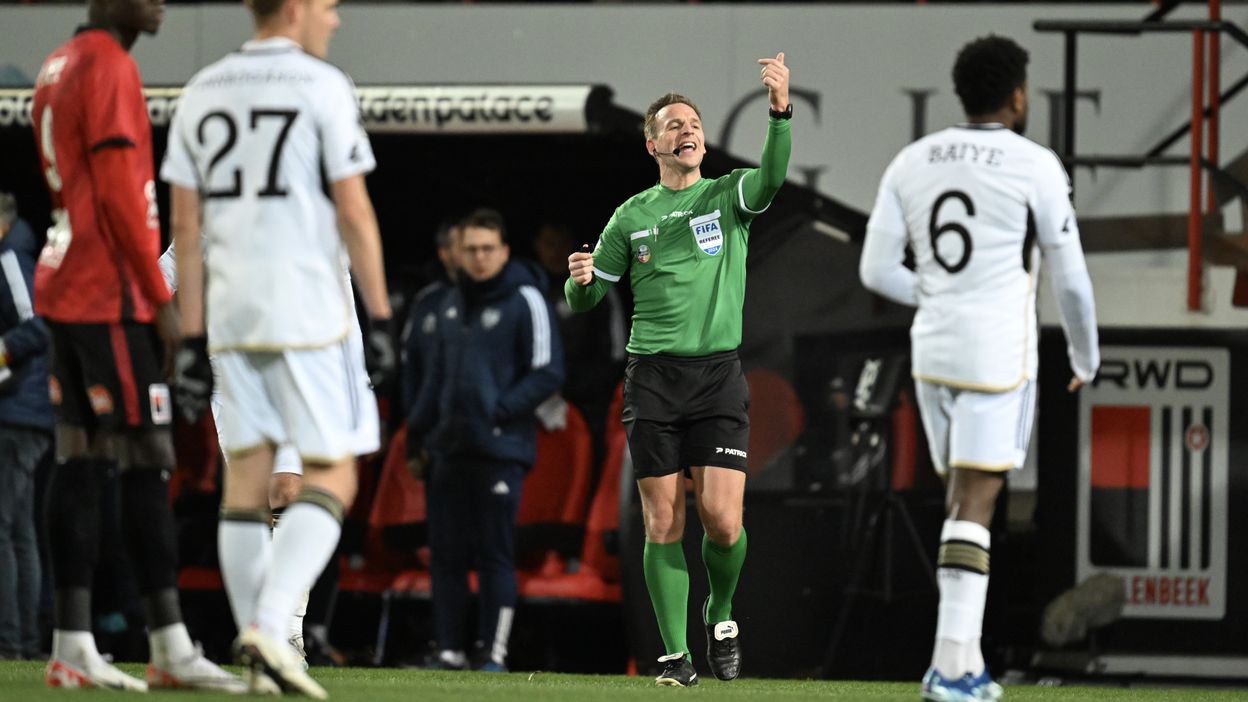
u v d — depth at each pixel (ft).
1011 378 50.34
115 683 50.55
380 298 44.91
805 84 94.43
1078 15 93.40
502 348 89.61
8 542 84.58
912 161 52.29
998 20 93.76
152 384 51.21
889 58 94.12
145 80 97.09
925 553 87.04
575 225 113.09
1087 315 52.03
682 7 95.61
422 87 92.17
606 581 96.02
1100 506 88.38
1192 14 93.30
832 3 94.58
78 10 98.02
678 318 62.44
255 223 44.83
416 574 100.22
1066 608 87.25
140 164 50.60
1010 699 64.13
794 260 90.89
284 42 46.06
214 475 101.04
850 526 87.81
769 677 87.45
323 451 44.93
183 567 101.19
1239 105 92.63
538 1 96.63
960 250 50.67
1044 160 50.78
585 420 104.17
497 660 87.40
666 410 62.54
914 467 87.61
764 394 89.81
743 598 87.81
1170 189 91.97
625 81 95.86
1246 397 88.48
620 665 101.45
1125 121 93.04
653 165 107.24
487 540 88.02
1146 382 88.89
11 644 84.17
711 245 62.64
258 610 44.04
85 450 52.03
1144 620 87.92
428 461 91.30
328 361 45.21
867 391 87.76
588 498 100.58
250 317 44.73
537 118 90.94
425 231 113.50
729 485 62.39
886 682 82.79
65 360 51.49
